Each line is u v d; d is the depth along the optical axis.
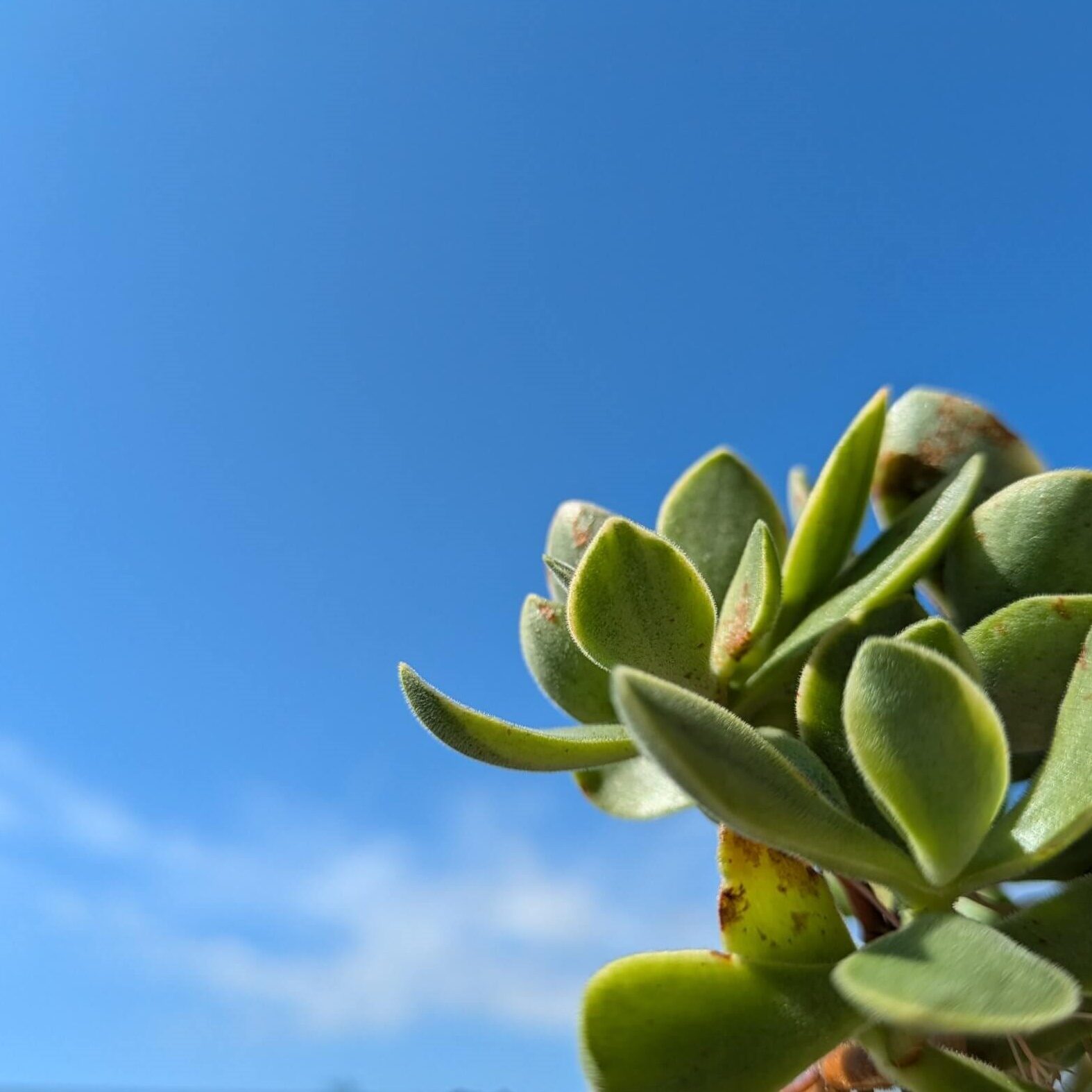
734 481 0.24
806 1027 0.14
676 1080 0.14
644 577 0.19
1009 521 0.19
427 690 0.18
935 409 0.23
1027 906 0.16
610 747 0.18
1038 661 0.18
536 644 0.22
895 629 0.18
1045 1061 0.16
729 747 0.13
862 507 0.21
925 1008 0.12
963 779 0.14
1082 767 0.15
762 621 0.20
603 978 0.15
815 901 0.16
